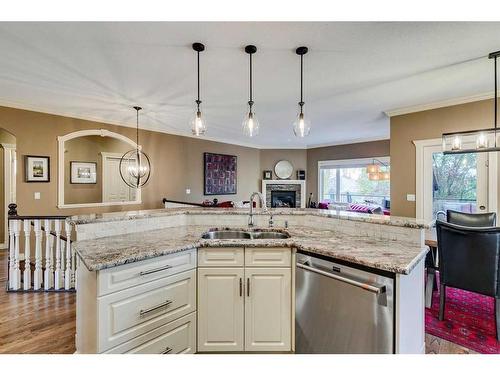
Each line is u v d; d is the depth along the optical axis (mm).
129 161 5930
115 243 1971
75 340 2176
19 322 2490
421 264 1811
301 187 8898
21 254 4309
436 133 4102
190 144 6926
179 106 4297
